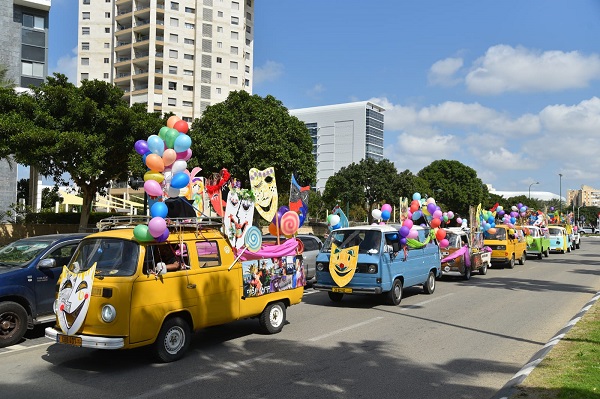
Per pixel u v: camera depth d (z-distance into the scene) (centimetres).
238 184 852
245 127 2644
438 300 1357
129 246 695
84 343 654
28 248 934
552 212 4331
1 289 827
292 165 2698
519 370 691
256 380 648
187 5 7706
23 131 1853
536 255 3103
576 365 666
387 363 735
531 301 1344
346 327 993
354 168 5166
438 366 723
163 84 7419
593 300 1303
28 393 595
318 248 1673
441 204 6744
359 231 1274
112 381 642
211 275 781
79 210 4531
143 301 672
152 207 720
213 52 7912
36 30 3494
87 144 1962
